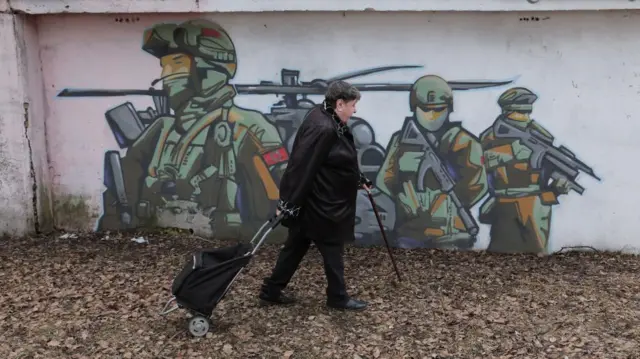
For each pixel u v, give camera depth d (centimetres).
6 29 586
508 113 587
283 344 413
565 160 590
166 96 614
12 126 605
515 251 607
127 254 586
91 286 507
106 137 626
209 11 575
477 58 580
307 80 598
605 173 588
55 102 622
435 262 579
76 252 588
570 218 598
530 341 420
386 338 424
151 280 521
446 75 586
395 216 612
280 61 597
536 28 570
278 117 607
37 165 621
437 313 464
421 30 579
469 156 596
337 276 452
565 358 397
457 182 601
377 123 599
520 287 519
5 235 625
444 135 596
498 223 604
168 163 625
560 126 585
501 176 596
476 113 590
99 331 428
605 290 512
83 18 602
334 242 445
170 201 632
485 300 491
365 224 616
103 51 609
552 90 580
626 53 566
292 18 587
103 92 618
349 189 434
